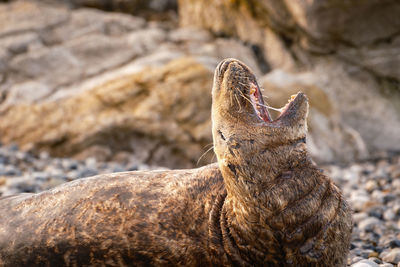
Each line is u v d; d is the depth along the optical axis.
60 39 47.66
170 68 40.22
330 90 46.81
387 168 36.75
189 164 37.88
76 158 37.44
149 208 13.59
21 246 14.05
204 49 47.75
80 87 41.72
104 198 14.05
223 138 13.36
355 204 25.84
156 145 38.09
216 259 12.94
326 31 45.12
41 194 15.34
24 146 38.00
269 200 12.52
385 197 27.12
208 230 13.16
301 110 13.62
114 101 39.03
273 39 49.91
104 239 13.33
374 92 47.03
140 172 15.35
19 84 42.50
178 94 38.69
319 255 12.44
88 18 50.31
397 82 46.72
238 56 47.94
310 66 48.22
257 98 14.52
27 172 31.47
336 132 42.72
